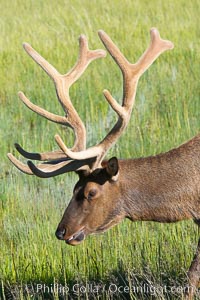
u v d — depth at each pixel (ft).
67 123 64.69
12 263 72.38
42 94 117.29
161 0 163.73
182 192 62.08
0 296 69.72
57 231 62.44
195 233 72.43
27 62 131.03
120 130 62.28
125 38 140.46
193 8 156.04
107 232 74.64
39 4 174.91
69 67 129.90
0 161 98.43
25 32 149.48
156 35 65.26
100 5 166.50
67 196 85.87
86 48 66.95
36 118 109.70
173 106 107.55
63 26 148.46
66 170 61.87
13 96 118.32
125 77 63.26
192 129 100.12
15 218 81.92
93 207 62.08
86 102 113.70
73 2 170.30
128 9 161.38
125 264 69.51
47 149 99.96
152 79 117.50
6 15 166.61
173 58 126.41
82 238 62.39
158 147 95.86
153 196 62.13
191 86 114.62
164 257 69.82
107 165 60.64
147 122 102.42
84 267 70.33
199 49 128.57
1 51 137.80
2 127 107.24
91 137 100.78
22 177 91.97
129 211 62.69
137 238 73.36
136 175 62.39
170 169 62.39
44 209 82.07
